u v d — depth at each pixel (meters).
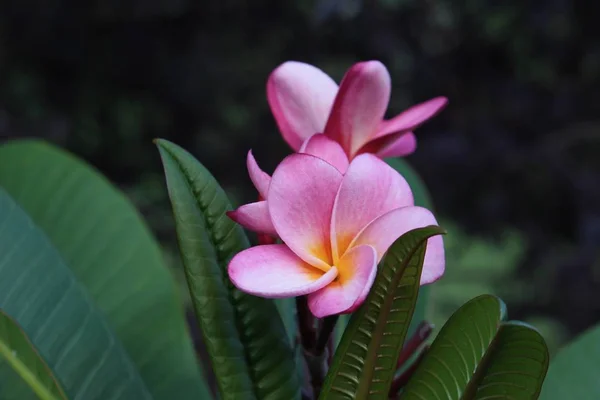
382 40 2.48
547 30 2.40
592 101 2.40
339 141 0.67
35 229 0.70
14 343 0.63
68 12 2.56
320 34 2.55
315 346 0.63
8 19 2.54
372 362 0.60
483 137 2.34
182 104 2.64
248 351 0.63
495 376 0.59
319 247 0.61
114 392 0.68
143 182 2.69
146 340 0.78
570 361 0.77
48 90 2.63
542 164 2.24
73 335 0.69
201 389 0.77
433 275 0.61
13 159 0.84
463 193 2.29
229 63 2.65
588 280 2.22
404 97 2.52
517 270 2.30
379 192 0.61
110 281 0.80
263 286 0.60
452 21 2.50
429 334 0.64
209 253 0.64
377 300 0.60
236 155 2.59
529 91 2.44
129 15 2.59
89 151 2.65
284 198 0.61
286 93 0.69
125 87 2.66
